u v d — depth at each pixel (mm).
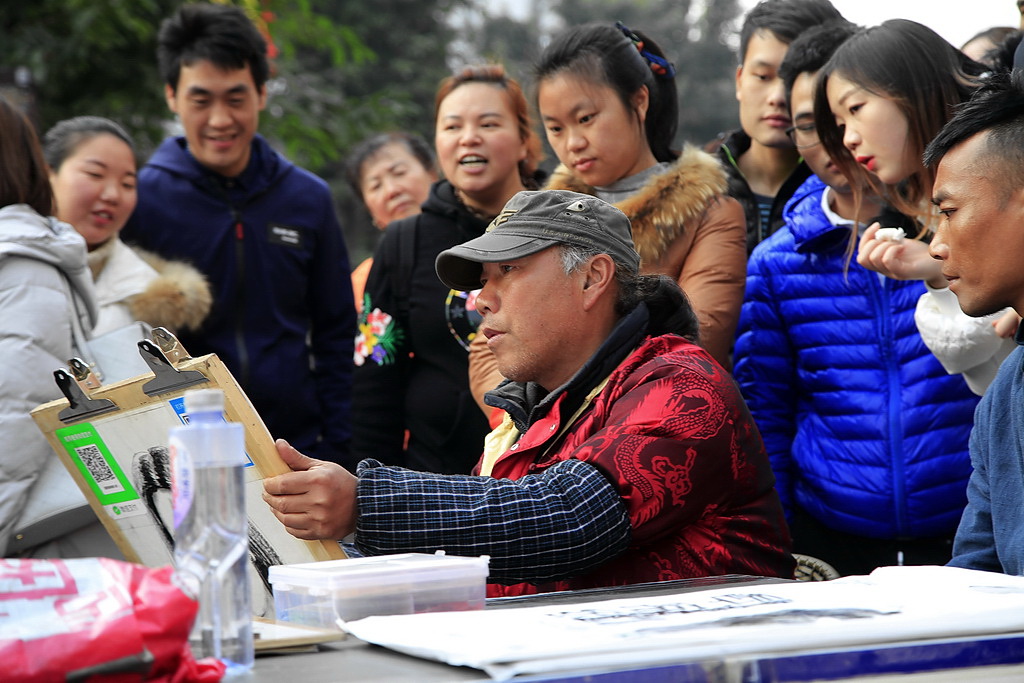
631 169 3795
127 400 2256
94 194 4270
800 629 1438
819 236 3527
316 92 12984
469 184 4039
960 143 2260
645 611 1624
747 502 2443
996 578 1802
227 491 1468
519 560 2203
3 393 3057
